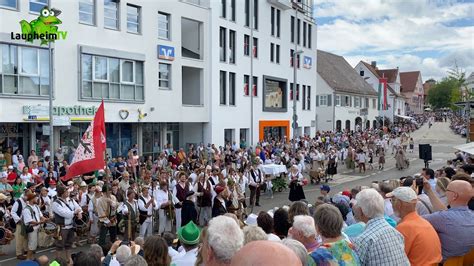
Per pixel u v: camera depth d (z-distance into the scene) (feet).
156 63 89.76
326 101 189.06
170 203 45.80
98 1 78.13
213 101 104.47
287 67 138.10
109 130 84.84
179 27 95.40
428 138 203.62
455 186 16.85
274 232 20.65
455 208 16.81
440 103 406.41
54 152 72.13
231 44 113.19
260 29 123.65
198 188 48.93
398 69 299.99
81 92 74.79
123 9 82.94
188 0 102.53
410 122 282.36
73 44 73.92
